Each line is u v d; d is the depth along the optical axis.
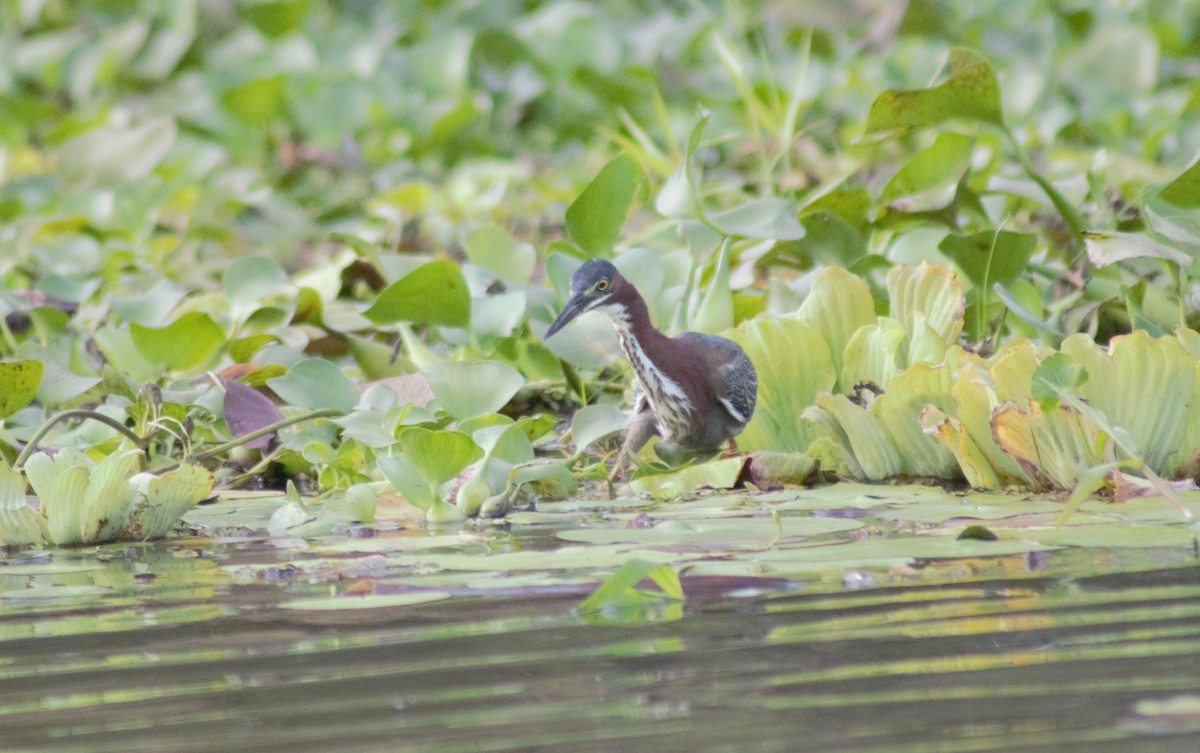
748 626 5.75
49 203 20.00
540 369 12.41
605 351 11.89
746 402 10.98
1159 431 8.88
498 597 6.45
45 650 5.82
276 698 5.06
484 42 24.39
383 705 4.94
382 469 8.82
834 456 10.11
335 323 13.77
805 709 4.72
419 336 14.21
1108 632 5.42
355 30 27.42
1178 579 6.23
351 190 21.80
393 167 22.72
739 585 6.48
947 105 11.20
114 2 28.19
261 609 6.41
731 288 13.30
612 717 4.72
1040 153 18.44
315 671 5.37
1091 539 7.20
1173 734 4.34
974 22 24.28
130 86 25.06
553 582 6.71
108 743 4.65
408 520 8.86
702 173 20.27
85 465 8.75
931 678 4.98
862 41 22.41
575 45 23.25
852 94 21.84
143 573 7.43
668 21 24.72
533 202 19.47
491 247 14.32
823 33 23.80
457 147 23.42
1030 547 7.08
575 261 12.52
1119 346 8.78
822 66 22.95
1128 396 8.83
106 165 19.42
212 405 10.88
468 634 5.82
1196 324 11.05
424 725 4.71
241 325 12.56
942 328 10.45
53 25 28.09
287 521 8.77
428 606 6.34
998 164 15.99
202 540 8.45
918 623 5.68
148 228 19.02
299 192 22.28
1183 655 5.08
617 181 12.09
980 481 9.07
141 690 5.21
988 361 9.45
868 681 4.98
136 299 12.60
